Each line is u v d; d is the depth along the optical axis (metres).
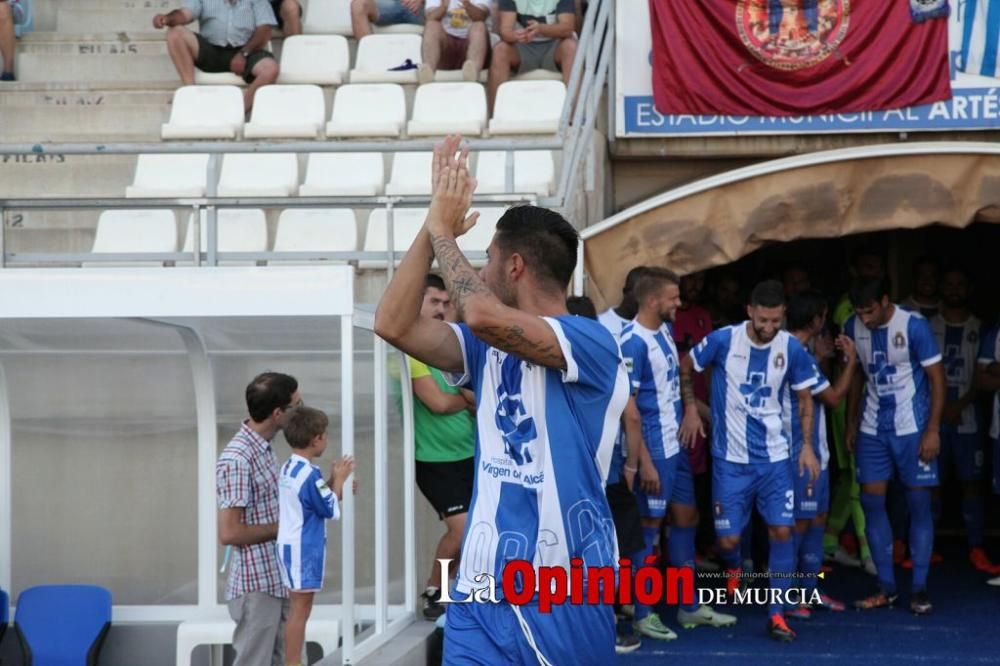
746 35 24.16
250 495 14.86
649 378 19.45
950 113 23.77
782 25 24.03
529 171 23.22
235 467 14.68
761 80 24.16
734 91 24.22
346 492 14.56
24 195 25.75
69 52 29.31
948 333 25.91
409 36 28.42
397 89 25.89
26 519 17.89
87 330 15.80
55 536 17.91
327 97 27.08
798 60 24.03
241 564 14.83
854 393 22.44
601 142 24.17
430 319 8.98
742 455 19.92
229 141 24.58
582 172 22.00
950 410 25.11
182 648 16.39
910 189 22.12
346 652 14.47
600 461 8.71
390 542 17.81
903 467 21.34
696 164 25.67
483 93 25.59
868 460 21.62
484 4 27.14
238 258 20.56
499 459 8.71
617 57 24.58
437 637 17.41
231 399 17.47
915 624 20.72
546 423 8.59
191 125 25.38
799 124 24.20
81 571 17.88
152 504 17.83
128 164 25.70
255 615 14.78
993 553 27.16
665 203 22.12
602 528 8.71
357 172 23.97
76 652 16.84
